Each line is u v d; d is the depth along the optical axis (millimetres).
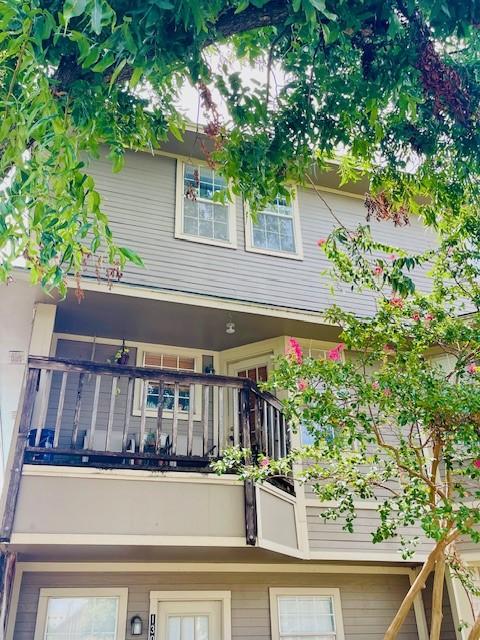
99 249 6707
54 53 2447
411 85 3605
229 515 5090
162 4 2338
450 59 3820
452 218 5203
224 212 7781
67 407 6797
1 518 4570
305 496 6770
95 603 5918
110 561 5941
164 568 6254
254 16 3020
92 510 4645
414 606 7293
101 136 3113
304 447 5207
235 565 6613
